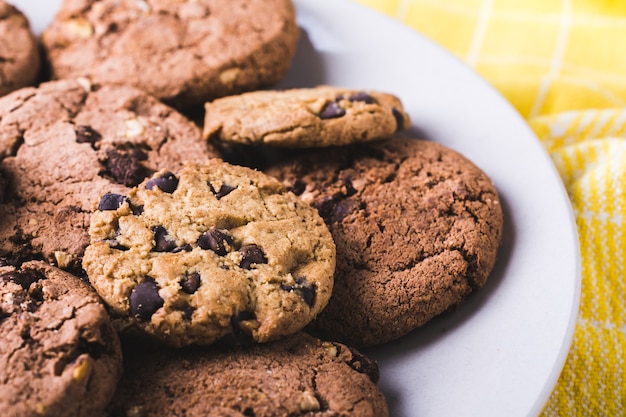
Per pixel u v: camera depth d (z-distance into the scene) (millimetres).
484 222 253
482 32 346
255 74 292
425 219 253
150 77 288
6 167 256
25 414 197
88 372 203
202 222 233
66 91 275
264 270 227
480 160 281
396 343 246
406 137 292
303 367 224
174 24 299
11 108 268
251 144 259
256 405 215
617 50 334
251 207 239
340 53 314
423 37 308
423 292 243
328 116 258
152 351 225
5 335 208
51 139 261
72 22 305
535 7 346
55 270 224
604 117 306
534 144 274
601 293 273
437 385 236
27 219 246
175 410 215
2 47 295
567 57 336
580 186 286
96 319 209
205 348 225
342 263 247
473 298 250
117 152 257
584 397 259
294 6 317
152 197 236
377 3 355
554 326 237
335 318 243
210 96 291
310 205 254
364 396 221
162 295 218
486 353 238
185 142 265
